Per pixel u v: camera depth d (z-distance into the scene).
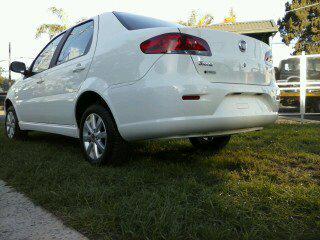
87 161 3.87
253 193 2.71
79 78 3.94
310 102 10.91
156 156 4.11
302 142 5.10
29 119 5.36
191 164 3.64
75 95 3.99
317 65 10.68
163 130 3.05
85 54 3.96
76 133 4.18
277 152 4.30
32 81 5.18
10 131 6.03
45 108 4.77
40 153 4.38
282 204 2.51
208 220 2.24
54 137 5.99
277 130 6.24
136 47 3.26
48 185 3.02
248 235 2.01
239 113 3.33
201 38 3.17
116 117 3.39
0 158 4.21
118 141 3.52
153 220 2.20
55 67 4.56
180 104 3.00
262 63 3.74
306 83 8.91
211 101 3.10
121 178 3.16
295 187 2.83
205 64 3.13
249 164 3.65
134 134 3.27
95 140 3.75
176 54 3.06
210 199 2.50
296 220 2.27
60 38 4.85
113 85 3.42
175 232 2.02
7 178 3.43
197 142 4.54
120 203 2.49
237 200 2.56
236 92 3.26
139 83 3.16
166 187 2.80
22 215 2.49
